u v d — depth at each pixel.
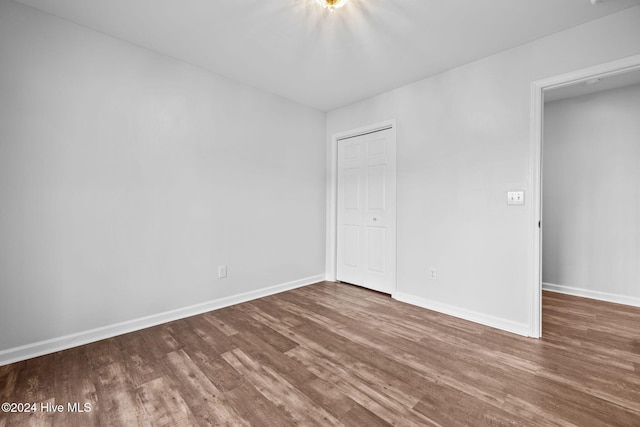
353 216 3.78
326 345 2.14
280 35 2.25
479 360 1.93
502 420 1.39
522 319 2.32
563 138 3.48
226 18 2.05
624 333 2.34
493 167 2.47
